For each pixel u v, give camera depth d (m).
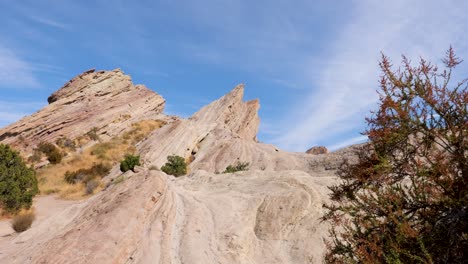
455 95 4.73
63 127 52.69
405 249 4.36
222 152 45.44
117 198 14.81
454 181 4.39
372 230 4.93
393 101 4.80
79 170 34.84
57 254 9.19
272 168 39.69
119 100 64.31
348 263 5.07
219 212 17.48
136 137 53.62
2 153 21.25
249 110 69.69
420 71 4.96
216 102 68.31
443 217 4.42
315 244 14.81
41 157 41.53
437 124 4.80
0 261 10.38
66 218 14.99
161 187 16.30
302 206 17.53
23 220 15.75
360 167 5.31
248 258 13.86
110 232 10.84
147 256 10.90
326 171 33.22
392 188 5.06
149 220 13.48
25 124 51.75
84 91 62.03
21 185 20.95
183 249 12.30
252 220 17.36
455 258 4.13
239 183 23.31
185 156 45.50
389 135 4.86
